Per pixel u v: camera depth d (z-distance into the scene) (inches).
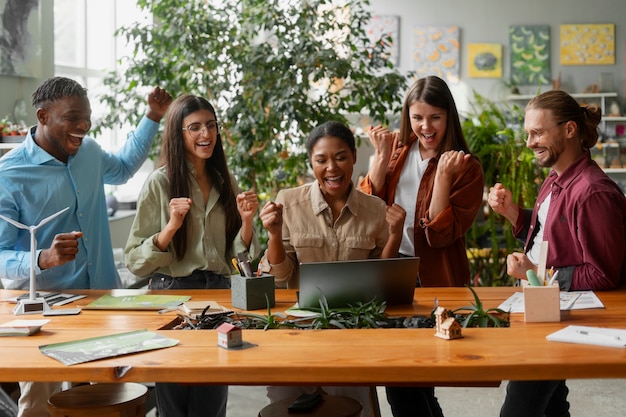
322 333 87.0
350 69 208.1
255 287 101.3
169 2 204.1
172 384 104.7
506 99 404.5
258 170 208.2
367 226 115.2
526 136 193.0
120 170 132.7
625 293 102.3
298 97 198.8
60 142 112.7
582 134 104.5
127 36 207.9
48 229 114.9
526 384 90.6
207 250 118.7
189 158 119.0
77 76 233.0
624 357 74.3
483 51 409.7
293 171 219.8
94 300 108.2
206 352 79.6
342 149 110.4
